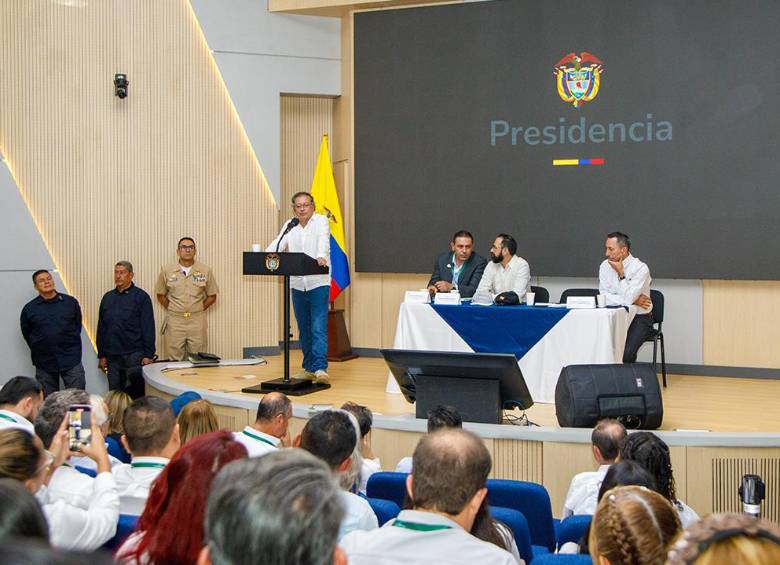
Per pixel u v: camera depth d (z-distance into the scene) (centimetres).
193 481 189
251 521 119
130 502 301
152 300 923
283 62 960
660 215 846
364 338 962
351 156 957
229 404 680
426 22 917
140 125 920
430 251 923
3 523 118
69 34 898
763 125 814
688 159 836
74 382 853
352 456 318
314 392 723
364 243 949
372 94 940
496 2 893
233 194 948
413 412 634
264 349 959
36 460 232
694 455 551
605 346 650
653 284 863
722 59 824
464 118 907
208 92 938
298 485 122
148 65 922
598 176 865
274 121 956
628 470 286
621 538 171
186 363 865
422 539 204
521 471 558
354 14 945
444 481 209
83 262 905
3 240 877
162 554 185
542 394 672
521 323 674
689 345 852
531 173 886
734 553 119
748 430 576
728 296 838
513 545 266
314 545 119
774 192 812
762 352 828
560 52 874
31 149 890
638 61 849
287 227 720
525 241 891
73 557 75
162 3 925
